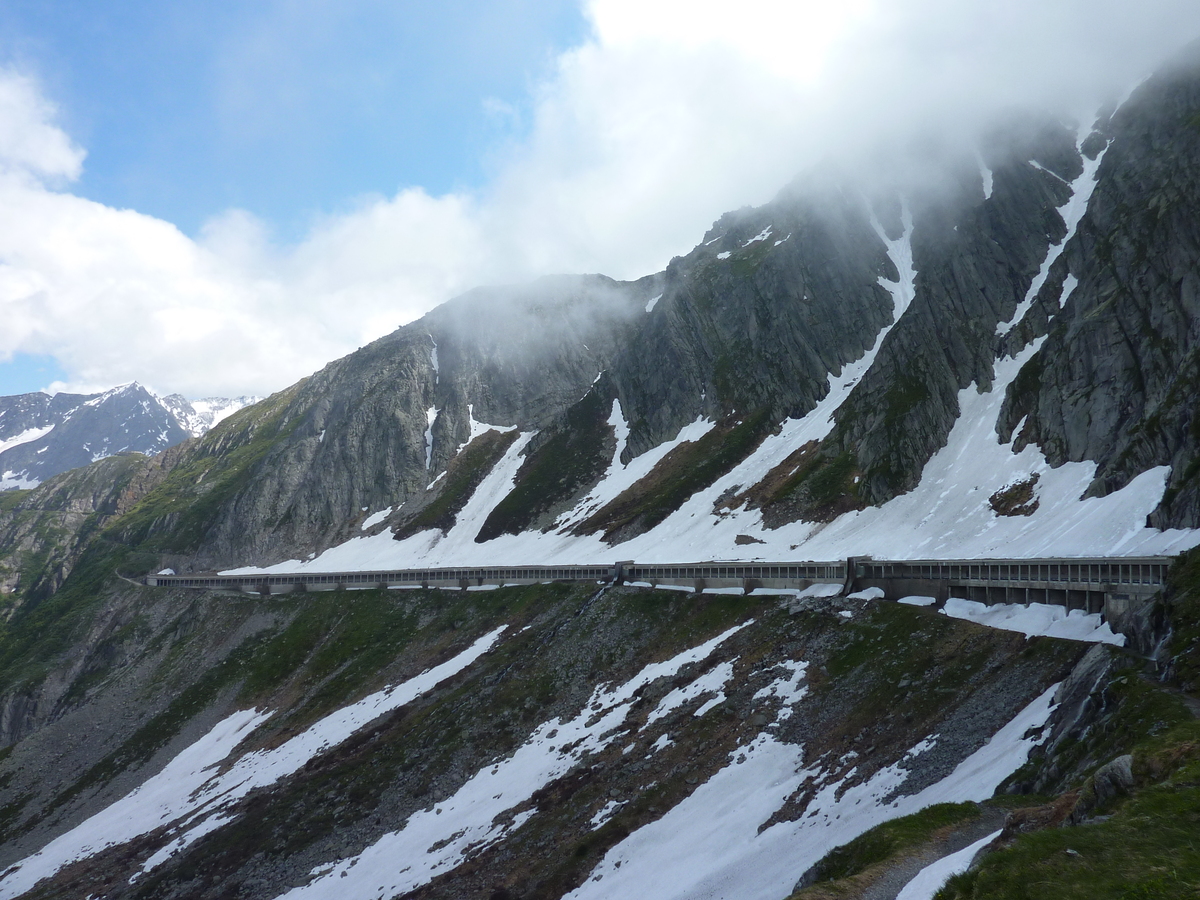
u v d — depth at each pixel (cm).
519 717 9419
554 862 6288
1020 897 2466
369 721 10875
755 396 17462
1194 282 10481
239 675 14025
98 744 13212
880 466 12619
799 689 7406
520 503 18025
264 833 8600
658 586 11556
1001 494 10719
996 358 13688
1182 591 5394
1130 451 9100
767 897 4384
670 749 7331
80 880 9075
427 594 14762
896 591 9081
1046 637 6344
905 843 3662
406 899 6556
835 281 18600
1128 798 2908
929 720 5959
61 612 18900
